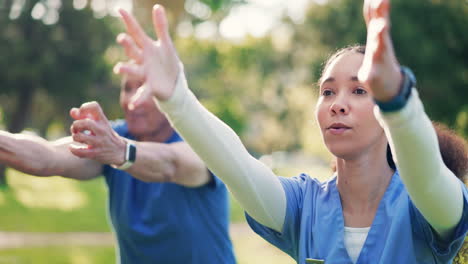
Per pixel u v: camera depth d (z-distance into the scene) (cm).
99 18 2550
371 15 195
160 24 221
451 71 1541
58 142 350
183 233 389
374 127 238
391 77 193
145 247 396
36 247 1239
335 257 246
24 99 2547
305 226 257
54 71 2469
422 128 203
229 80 3519
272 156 4222
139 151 328
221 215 397
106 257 1135
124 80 409
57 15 2498
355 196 252
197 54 3228
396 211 242
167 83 222
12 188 2478
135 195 396
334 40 1717
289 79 2347
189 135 233
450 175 225
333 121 239
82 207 2031
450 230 229
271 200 254
